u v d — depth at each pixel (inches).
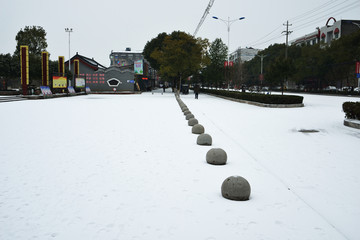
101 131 431.2
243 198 177.2
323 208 168.7
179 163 260.4
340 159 278.1
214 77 2069.4
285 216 156.8
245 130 448.8
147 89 2664.9
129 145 335.6
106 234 136.8
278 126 488.7
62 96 1534.2
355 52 1697.8
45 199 178.1
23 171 234.1
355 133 422.6
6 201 174.6
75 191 191.5
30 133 410.3
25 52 1224.8
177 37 2390.5
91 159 272.7
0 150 306.7
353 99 1336.1
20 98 1192.8
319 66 1990.7
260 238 133.3
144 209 164.2
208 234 136.7
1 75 1529.3
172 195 185.2
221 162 255.6
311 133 422.3
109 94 1991.9
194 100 1295.5
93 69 2140.7
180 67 1857.8
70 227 143.5
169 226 144.6
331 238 134.1
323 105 960.9
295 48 2474.2
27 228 142.5
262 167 250.2
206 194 187.5
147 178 218.2
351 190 197.2
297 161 270.7
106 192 189.8
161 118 598.2
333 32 2637.8
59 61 1565.0
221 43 2057.1
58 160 268.5
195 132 414.9
